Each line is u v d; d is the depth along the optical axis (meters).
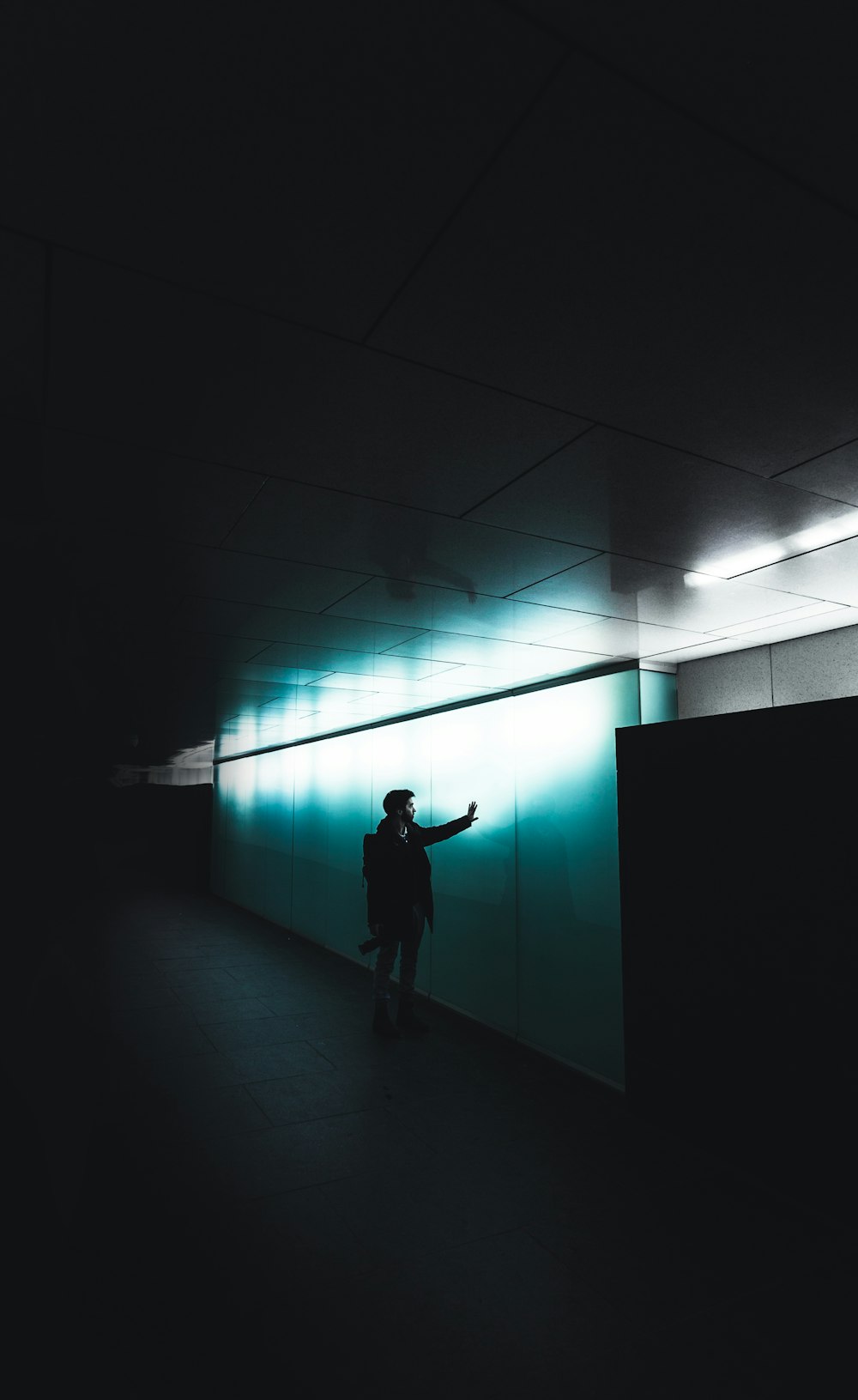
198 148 1.37
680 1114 4.72
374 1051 6.50
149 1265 3.40
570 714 6.50
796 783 4.14
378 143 1.36
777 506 3.03
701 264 1.67
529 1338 2.97
